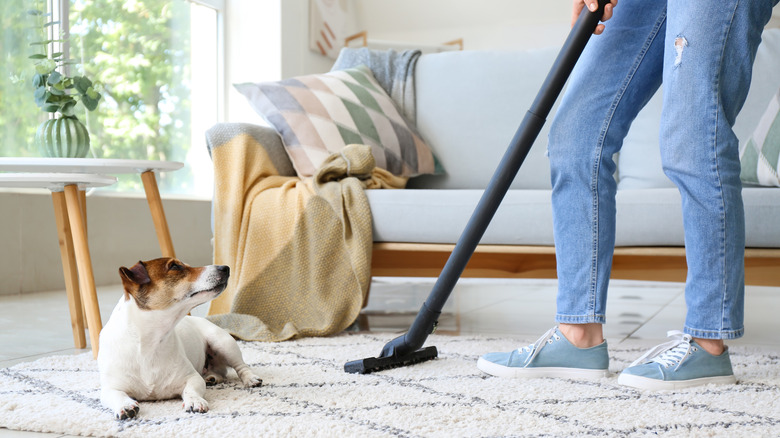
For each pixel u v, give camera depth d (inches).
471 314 99.3
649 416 44.2
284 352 67.3
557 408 46.4
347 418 44.2
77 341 74.2
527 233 75.9
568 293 56.1
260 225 82.0
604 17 53.1
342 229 80.3
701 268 52.4
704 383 52.7
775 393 49.9
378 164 95.1
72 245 74.5
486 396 49.9
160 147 168.6
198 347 54.0
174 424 42.9
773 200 68.4
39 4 136.1
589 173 55.6
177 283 46.8
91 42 148.4
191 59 180.5
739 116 92.2
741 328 52.7
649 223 71.4
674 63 52.1
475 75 105.4
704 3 50.7
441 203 78.7
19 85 131.6
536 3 235.6
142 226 154.5
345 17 230.5
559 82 53.6
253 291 80.1
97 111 149.7
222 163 85.4
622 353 67.2
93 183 70.7
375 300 115.2
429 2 241.1
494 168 102.9
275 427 42.1
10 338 80.0
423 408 46.4
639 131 96.8
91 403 48.3
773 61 92.5
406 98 107.3
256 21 192.5
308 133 92.0
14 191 128.5
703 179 51.6
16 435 42.8
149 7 165.8
